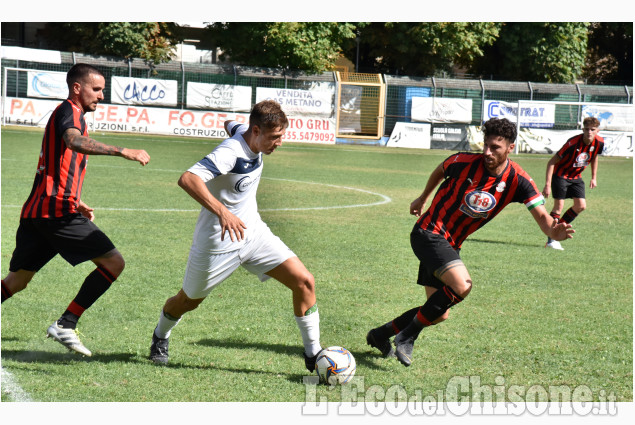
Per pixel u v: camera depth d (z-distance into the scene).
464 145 44.66
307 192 19.81
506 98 46.44
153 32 43.22
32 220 5.95
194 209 15.27
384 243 12.42
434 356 6.48
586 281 9.92
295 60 45.16
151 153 29.27
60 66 40.81
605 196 22.22
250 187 5.63
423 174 27.03
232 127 6.22
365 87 44.69
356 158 33.75
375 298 8.58
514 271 10.45
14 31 48.59
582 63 50.47
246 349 6.47
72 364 5.88
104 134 38.31
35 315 7.20
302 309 5.82
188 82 41.84
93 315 7.34
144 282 8.83
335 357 5.71
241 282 9.15
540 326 7.52
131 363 5.96
